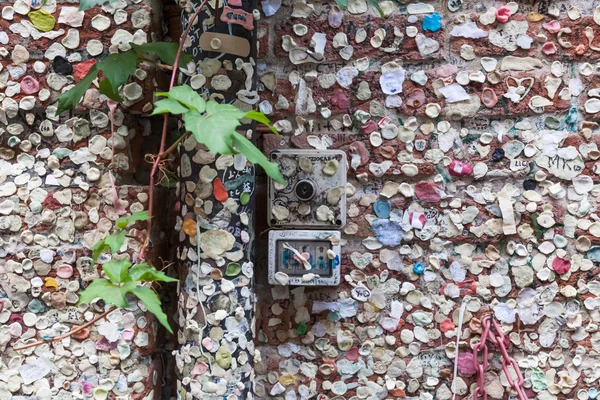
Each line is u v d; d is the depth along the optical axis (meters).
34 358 1.00
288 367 1.08
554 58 1.06
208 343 0.94
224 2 0.93
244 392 0.96
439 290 1.07
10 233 1.01
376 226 1.07
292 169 1.05
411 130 1.07
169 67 0.90
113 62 0.87
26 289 1.00
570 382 1.05
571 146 1.06
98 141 1.00
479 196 1.07
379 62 1.07
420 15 1.06
